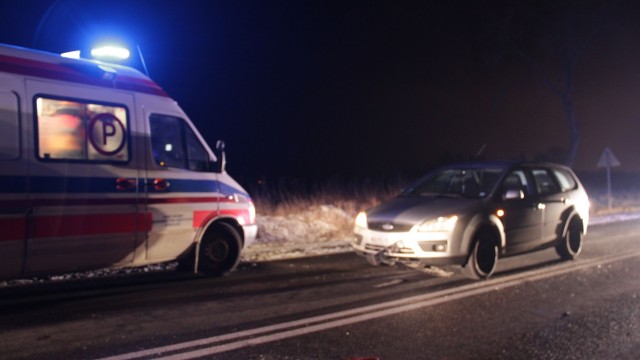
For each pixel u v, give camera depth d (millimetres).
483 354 5562
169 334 5977
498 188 9375
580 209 10828
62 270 7219
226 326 6289
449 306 7289
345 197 19922
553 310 7133
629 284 8617
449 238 8500
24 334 5918
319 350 5590
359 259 10664
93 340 5750
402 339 5969
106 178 7457
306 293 7887
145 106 8000
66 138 7145
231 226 9055
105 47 8438
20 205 6707
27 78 6867
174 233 8195
